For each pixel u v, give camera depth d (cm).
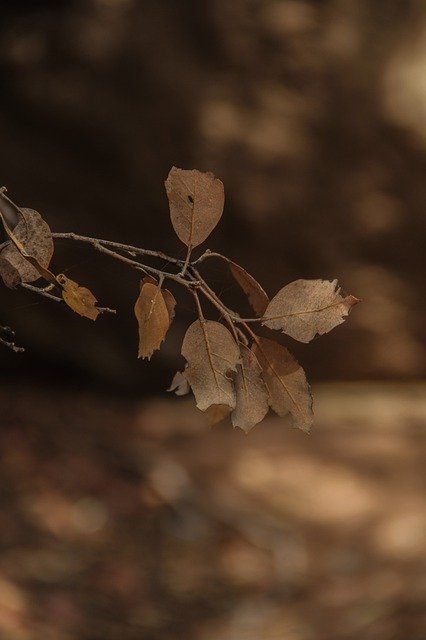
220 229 816
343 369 852
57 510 639
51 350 802
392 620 488
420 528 627
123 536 625
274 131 816
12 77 776
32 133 784
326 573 589
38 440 720
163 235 803
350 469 718
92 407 790
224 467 716
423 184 843
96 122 782
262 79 814
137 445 741
